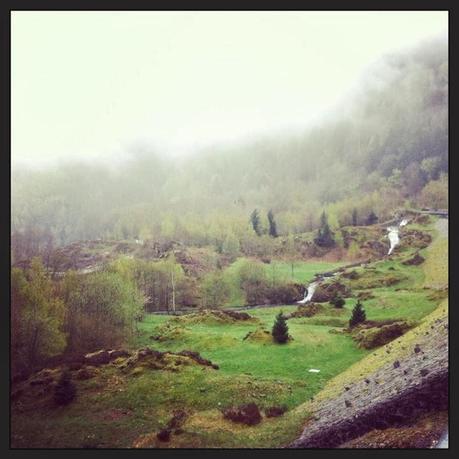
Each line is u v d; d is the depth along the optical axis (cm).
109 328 3425
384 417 2488
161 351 3209
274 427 2572
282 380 2834
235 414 2647
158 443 2553
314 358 2978
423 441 2367
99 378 2930
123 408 2738
